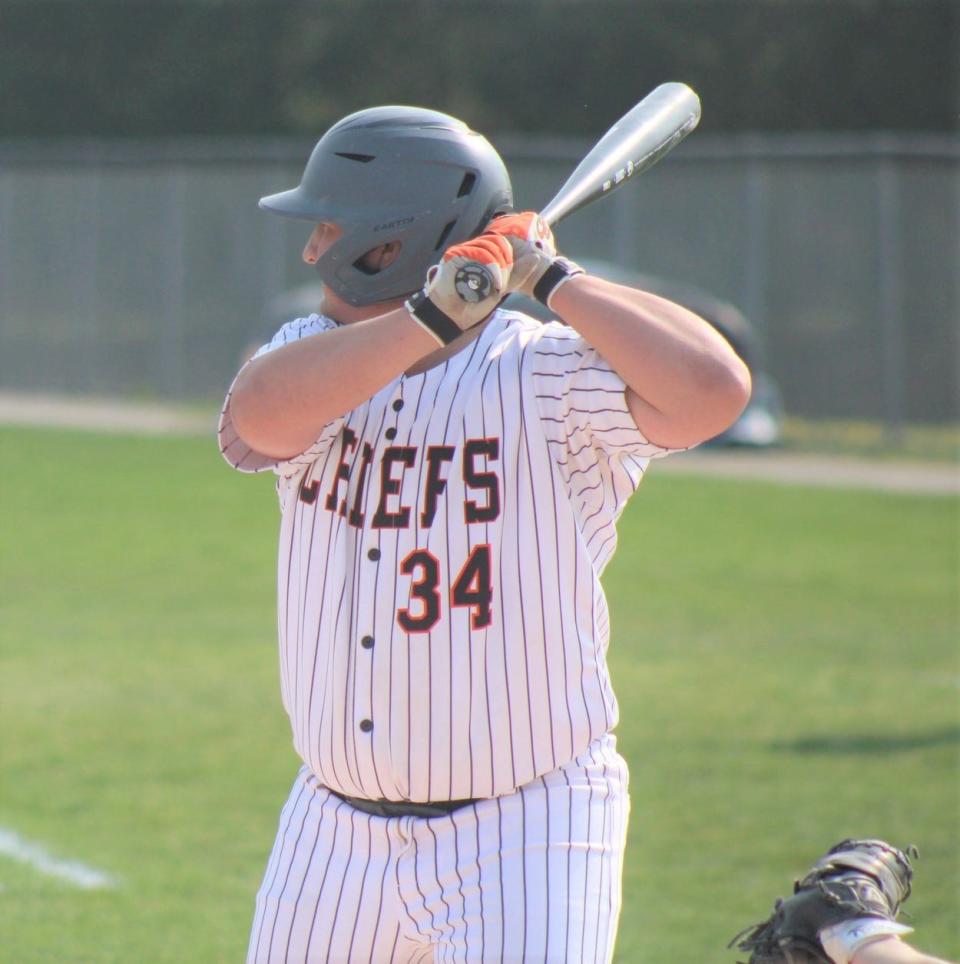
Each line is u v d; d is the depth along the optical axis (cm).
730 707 2920
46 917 1786
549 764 938
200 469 6550
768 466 6806
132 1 12525
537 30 11819
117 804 2272
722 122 11381
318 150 987
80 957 1652
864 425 7506
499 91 11862
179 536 4928
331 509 966
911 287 7500
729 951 1698
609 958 938
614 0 11675
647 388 885
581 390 918
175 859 2031
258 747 2611
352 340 892
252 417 923
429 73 12106
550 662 930
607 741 975
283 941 988
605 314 886
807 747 2631
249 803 2295
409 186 958
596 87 11669
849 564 4550
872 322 7506
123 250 9344
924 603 3994
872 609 3906
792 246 7650
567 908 912
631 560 4591
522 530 926
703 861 2033
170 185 9112
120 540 4828
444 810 947
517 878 921
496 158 987
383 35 12212
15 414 8588
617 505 964
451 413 937
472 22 12069
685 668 3256
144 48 12575
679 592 4109
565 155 8156
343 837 980
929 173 7481
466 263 865
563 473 937
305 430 924
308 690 977
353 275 975
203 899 1875
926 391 7500
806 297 7638
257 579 4238
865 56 11212
